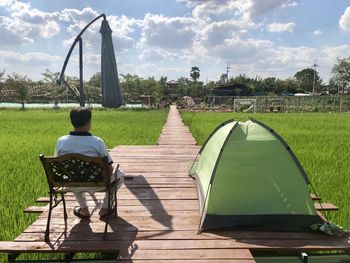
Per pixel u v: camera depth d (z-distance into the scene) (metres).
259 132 4.53
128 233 4.00
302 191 4.27
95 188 3.97
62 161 3.70
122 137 13.83
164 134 14.84
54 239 3.85
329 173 7.25
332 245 3.74
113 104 10.01
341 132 16.14
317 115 33.88
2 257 3.91
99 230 4.09
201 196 4.77
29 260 3.84
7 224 4.59
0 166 8.01
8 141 12.33
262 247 3.67
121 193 5.54
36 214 4.98
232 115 32.06
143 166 7.63
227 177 4.33
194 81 88.06
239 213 4.19
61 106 48.69
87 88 55.84
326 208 4.81
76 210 4.40
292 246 3.70
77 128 4.12
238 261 3.38
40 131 16.00
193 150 10.04
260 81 84.56
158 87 67.06
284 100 45.25
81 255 3.99
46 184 6.40
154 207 4.88
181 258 3.42
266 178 4.31
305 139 13.41
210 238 3.89
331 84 91.94
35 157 9.17
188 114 33.91
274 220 4.16
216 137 5.18
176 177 6.58
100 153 4.09
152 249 3.61
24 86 44.66
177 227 4.18
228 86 71.25
